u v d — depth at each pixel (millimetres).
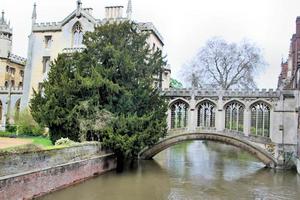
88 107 26500
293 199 21219
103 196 20344
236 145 34281
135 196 20812
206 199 20828
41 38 44344
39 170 18516
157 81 35031
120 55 28422
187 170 31688
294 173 30750
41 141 31500
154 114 29062
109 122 26656
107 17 41469
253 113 34281
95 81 26812
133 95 28828
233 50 48438
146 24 40656
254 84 47688
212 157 43375
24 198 17172
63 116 26625
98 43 29422
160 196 21125
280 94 33312
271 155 33094
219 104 34594
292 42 42156
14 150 16562
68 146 22047
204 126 34906
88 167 24734
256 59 48000
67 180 21719
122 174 27875
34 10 44938
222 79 48469
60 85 27109
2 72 59375
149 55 34250
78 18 42469
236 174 30031
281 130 33031
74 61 29344
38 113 27438
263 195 22188
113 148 28203
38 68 44125
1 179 15297
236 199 20984
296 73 34469
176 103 35625
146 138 27562
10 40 61188
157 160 37969
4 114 52750
